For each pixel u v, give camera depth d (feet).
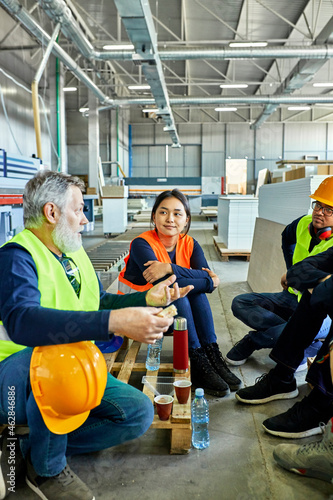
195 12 36.47
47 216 4.48
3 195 11.80
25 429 5.90
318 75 57.31
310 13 36.04
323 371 5.89
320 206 7.45
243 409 7.10
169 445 6.06
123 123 73.26
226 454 5.83
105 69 51.70
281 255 12.72
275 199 14.49
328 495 4.99
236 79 59.93
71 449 5.35
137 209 55.67
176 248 8.54
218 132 77.61
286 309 8.76
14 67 40.47
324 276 6.31
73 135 69.56
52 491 4.55
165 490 5.06
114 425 5.18
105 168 67.92
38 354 4.09
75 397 4.05
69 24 26.61
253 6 35.01
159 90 39.60
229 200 23.52
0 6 35.96
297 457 5.24
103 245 19.21
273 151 77.15
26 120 44.32
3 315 3.99
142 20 23.04
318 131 76.13
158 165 79.61
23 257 4.25
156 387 6.75
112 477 5.30
